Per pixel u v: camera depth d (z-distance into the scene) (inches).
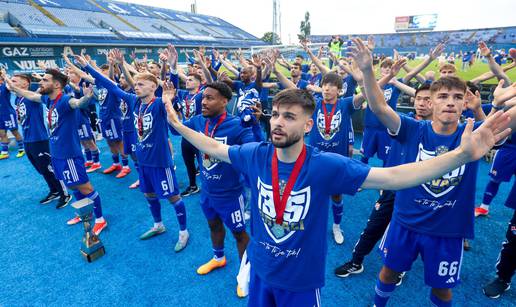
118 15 1466.5
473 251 142.6
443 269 87.5
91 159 276.1
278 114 59.2
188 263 142.4
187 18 1925.4
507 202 121.6
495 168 159.0
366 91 81.0
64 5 1286.9
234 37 1983.3
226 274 134.5
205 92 109.3
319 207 64.2
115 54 181.3
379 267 135.7
